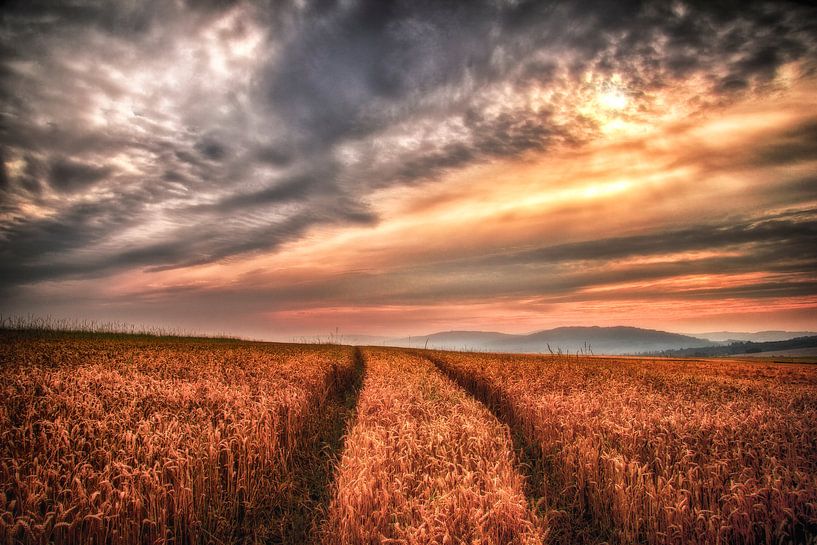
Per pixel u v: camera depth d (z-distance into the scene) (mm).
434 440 8453
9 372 13148
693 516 6336
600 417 10641
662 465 7770
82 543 5383
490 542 5273
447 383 17953
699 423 9789
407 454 7664
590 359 42719
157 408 9602
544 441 10195
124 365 16766
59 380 11578
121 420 8094
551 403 11875
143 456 6730
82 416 8359
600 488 7633
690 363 38438
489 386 17172
